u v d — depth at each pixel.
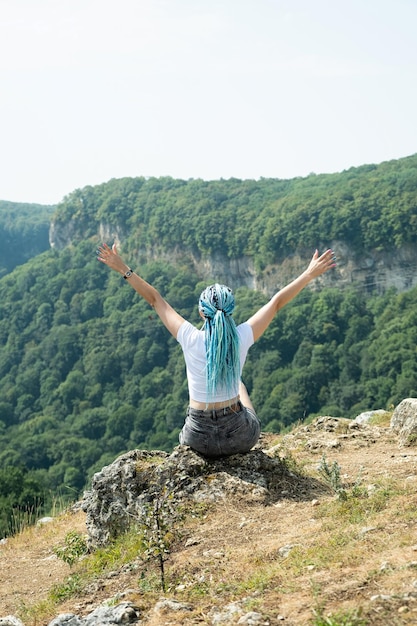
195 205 137.25
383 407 85.88
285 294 6.24
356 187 118.94
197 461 6.29
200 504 5.99
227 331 5.95
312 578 4.16
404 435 7.69
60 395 114.31
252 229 127.25
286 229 119.56
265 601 4.01
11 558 7.70
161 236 141.88
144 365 114.06
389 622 3.42
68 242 163.12
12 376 125.19
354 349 97.81
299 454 7.66
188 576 4.87
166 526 5.36
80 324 124.00
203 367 6.07
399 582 3.80
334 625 3.42
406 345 89.94
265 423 91.25
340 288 113.94
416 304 101.19
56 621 4.47
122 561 5.66
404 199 109.50
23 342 131.25
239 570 4.73
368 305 108.81
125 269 6.18
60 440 97.25
